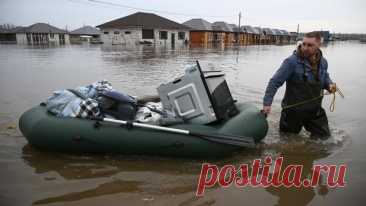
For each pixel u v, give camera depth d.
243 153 4.66
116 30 41.78
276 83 4.84
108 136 4.37
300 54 4.72
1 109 6.64
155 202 3.38
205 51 28.14
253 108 5.17
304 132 5.42
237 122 4.65
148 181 3.85
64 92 4.84
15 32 52.62
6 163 4.23
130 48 32.12
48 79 10.84
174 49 30.73
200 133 4.35
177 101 4.69
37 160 4.35
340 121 6.19
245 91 9.20
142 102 5.70
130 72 12.78
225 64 16.69
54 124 4.45
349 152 4.67
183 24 49.47
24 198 3.42
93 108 4.55
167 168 4.19
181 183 3.81
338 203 3.38
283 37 80.19
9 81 10.28
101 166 4.22
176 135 4.37
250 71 13.80
